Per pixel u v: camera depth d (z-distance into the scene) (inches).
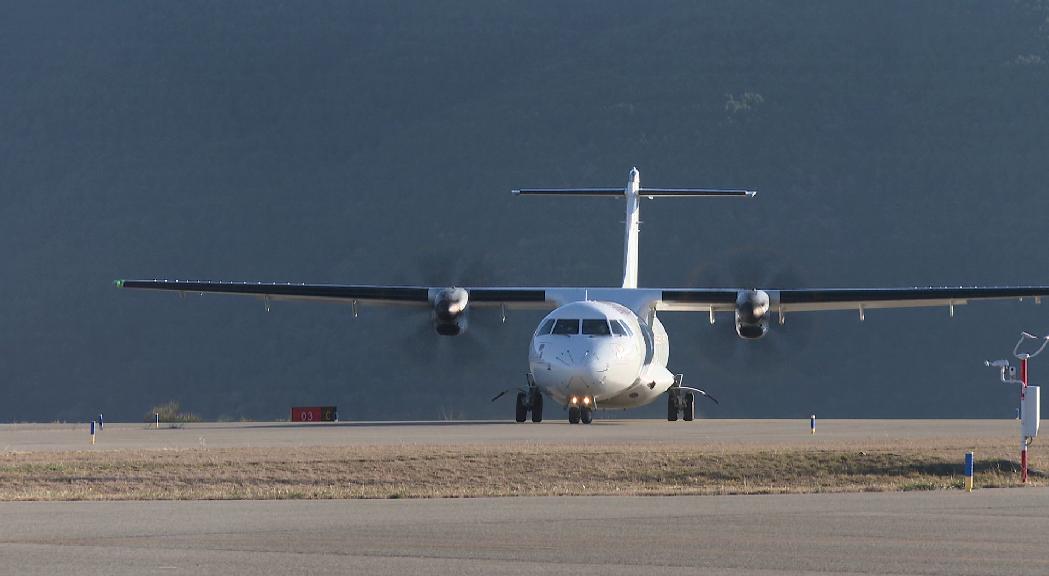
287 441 4532.5
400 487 3297.2
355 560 2074.3
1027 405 3380.9
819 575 1959.9
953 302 6259.8
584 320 5649.6
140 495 3075.8
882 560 2070.6
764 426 6215.6
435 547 2193.7
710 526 2438.5
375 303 6451.8
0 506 2805.1
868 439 4648.1
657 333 6274.6
